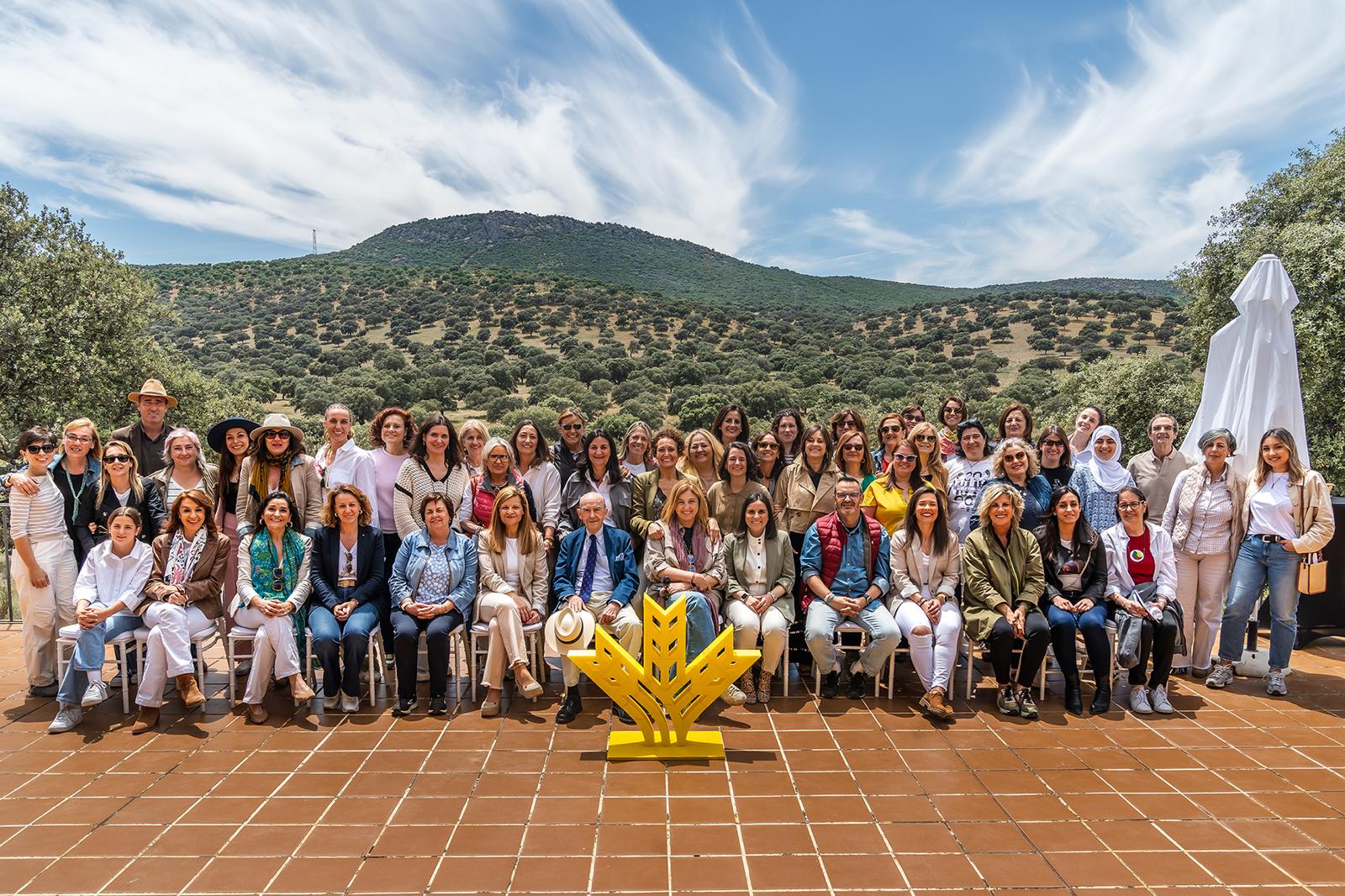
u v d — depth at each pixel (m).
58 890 2.62
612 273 132.38
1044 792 3.35
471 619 4.47
